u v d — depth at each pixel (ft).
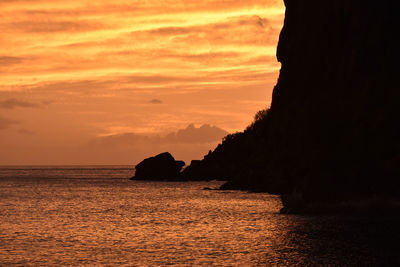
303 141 311.68
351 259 148.56
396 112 255.70
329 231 193.36
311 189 245.24
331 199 237.04
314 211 239.50
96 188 568.41
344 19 329.11
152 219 256.11
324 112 295.89
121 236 199.82
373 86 284.00
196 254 161.58
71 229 221.25
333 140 272.72
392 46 301.63
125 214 283.79
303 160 306.55
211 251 165.89
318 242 173.27
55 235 203.62
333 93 308.19
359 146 252.21
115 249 171.73
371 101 273.13
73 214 286.46
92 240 190.49
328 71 336.08
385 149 242.99
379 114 260.01
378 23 307.78
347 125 273.13
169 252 165.37
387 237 179.83
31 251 168.96
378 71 300.40
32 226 232.32
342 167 245.65
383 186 228.84
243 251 164.55
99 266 146.72
